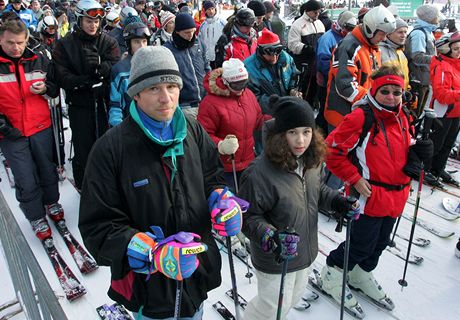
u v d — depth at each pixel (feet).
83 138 11.57
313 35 17.62
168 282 4.62
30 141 9.93
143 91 4.09
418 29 14.44
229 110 9.01
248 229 5.55
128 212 4.39
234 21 14.38
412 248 10.37
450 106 12.10
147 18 28.12
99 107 11.58
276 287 6.01
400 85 6.40
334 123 11.45
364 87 10.49
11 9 25.89
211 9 19.39
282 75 10.84
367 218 7.20
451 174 14.53
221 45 15.33
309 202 6.03
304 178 5.93
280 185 5.68
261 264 5.94
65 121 19.77
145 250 3.98
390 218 7.45
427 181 13.83
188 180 4.52
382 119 6.82
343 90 10.39
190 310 4.81
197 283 4.85
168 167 4.37
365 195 6.97
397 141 6.88
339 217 6.31
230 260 5.65
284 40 21.25
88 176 4.23
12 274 7.74
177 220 4.45
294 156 5.69
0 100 9.27
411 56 14.35
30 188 10.03
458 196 13.01
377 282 8.48
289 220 5.80
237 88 8.86
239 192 5.89
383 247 7.82
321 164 5.96
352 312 7.95
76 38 10.57
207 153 4.94
